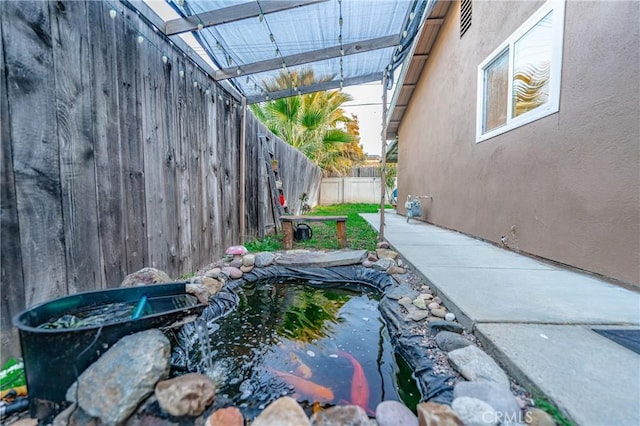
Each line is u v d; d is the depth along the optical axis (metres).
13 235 1.14
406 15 2.44
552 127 2.62
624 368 1.09
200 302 1.52
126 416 0.92
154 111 1.99
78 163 1.42
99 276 1.54
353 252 3.23
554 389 0.98
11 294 1.13
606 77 2.10
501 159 3.43
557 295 1.83
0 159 1.10
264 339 1.79
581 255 2.32
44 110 1.26
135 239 1.81
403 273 2.65
